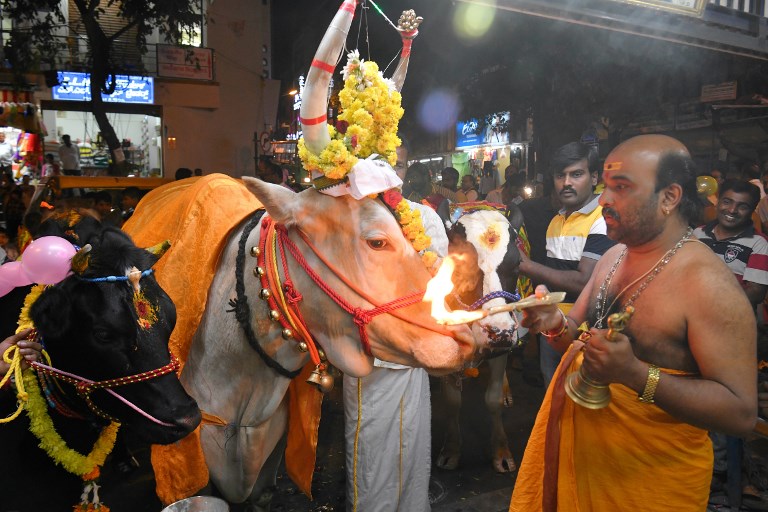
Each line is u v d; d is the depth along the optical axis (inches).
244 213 99.4
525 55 307.1
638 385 70.1
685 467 77.8
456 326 81.3
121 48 622.8
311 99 77.6
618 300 82.4
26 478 88.0
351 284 81.0
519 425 195.8
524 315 84.6
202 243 97.0
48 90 587.2
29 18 506.9
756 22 158.9
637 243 80.4
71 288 77.1
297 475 111.7
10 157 566.3
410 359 80.8
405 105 467.8
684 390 69.5
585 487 84.0
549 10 133.3
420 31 301.0
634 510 80.5
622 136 445.4
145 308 79.5
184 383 102.9
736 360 71.7
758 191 164.7
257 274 87.8
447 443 165.9
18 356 79.7
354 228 81.0
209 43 639.8
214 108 640.4
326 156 78.2
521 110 358.3
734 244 165.2
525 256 140.5
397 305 79.7
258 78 660.1
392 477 118.4
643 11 140.6
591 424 82.4
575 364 84.0
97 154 693.9
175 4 511.8
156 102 618.8
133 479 159.2
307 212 83.4
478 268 127.6
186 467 98.0
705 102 353.7
